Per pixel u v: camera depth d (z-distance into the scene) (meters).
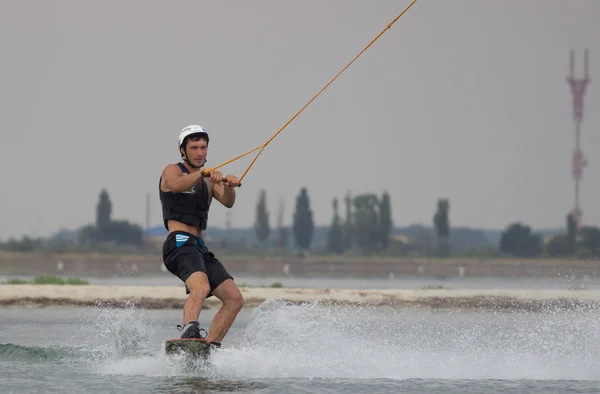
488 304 66.56
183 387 27.78
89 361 33.75
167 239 32.50
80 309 64.06
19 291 69.62
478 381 29.61
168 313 61.06
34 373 30.80
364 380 29.50
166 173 32.41
